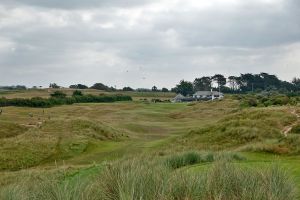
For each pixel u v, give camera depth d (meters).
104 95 146.75
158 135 66.56
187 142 44.81
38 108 103.00
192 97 187.25
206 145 42.56
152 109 107.38
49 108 103.81
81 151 44.97
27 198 8.69
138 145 47.09
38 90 167.75
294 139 31.53
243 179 9.39
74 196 8.38
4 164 38.56
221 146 41.44
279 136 41.50
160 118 92.81
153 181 8.82
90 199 8.48
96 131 58.16
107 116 92.94
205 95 187.88
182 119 90.56
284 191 9.36
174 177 9.20
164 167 10.09
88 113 96.25
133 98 171.62
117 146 47.38
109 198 8.59
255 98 94.88
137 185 8.54
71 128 56.88
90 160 39.88
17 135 54.78
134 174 8.91
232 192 9.05
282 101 75.06
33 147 44.28
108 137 57.62
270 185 9.15
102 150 45.03
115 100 144.62
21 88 185.12
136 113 97.38
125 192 8.28
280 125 44.91
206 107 100.31
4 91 164.00
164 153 25.67
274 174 9.72
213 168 10.01
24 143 45.34
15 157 40.53
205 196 8.86
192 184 8.99
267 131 43.16
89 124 59.41
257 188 8.91
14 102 109.88
